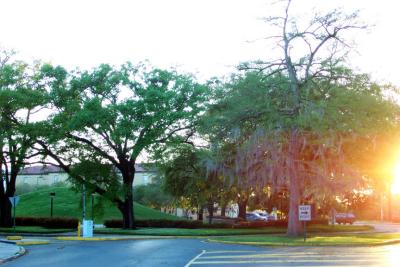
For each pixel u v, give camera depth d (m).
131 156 46.09
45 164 49.94
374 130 30.67
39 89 46.53
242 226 53.19
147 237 38.53
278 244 28.06
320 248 25.86
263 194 50.53
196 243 29.91
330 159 33.00
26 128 44.81
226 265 17.67
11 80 46.66
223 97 37.81
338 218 75.88
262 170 33.53
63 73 45.91
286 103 33.81
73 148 47.03
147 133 43.69
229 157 36.72
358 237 34.91
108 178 46.84
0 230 48.16
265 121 33.22
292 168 33.03
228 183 44.59
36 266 18.92
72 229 51.69
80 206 49.41
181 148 48.91
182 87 45.16
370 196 54.28
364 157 33.69
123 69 46.03
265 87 33.84
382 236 36.81
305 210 29.39
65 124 43.66
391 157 33.06
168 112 43.53
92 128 44.25
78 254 23.62
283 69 35.22
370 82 33.78
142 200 94.00
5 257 22.11
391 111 32.25
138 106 42.97
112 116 42.94
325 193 33.16
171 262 19.05
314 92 33.88
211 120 36.16
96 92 45.88
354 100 31.42
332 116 30.61
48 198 72.69
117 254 23.06
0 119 46.09
